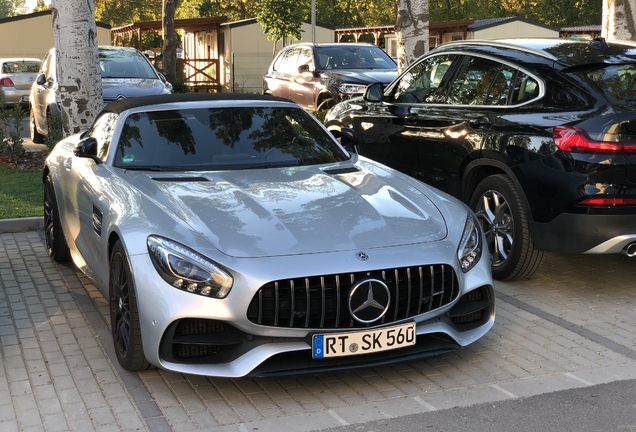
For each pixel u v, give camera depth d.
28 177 10.63
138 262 4.01
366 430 3.65
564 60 5.80
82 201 5.29
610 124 5.23
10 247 7.27
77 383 4.19
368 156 7.66
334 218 4.27
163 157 5.20
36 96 13.62
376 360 4.07
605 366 4.45
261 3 34.47
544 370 4.39
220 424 3.71
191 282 3.86
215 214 4.23
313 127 5.78
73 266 6.62
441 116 6.64
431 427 3.69
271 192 4.59
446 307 4.17
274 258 3.90
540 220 5.57
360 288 3.92
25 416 3.79
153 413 3.83
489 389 4.13
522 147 5.69
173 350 3.95
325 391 4.12
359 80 14.83
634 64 5.79
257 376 3.90
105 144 5.52
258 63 37.16
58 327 5.10
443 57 7.02
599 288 6.01
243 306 3.81
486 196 6.11
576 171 5.29
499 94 6.20
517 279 6.07
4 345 4.77
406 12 11.22
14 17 35.53
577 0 57.50
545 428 3.68
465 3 58.97
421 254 4.09
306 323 3.89
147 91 12.50
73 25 9.26
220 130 5.47
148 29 34.94
